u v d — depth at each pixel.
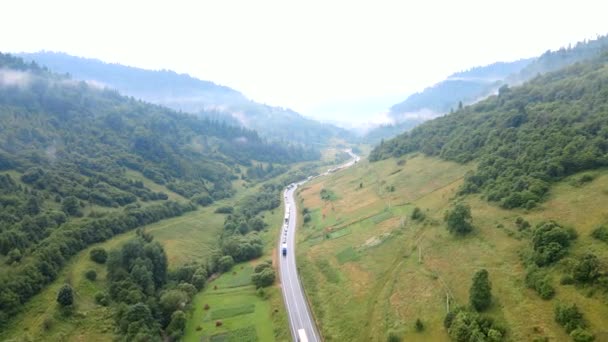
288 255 156.25
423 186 176.50
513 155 145.00
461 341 78.56
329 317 105.38
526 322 76.12
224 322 111.06
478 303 84.31
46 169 195.50
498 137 170.75
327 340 96.31
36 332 89.88
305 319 107.81
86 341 93.38
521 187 122.44
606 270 75.31
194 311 118.25
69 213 157.12
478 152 175.88
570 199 107.44
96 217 158.75
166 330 105.38
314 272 134.38
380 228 150.62
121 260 122.19
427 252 118.44
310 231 177.00
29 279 102.62
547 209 108.25
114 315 103.31
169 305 110.81
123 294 109.38
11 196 148.88
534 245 93.56
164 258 132.00
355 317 101.31
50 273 110.38
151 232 167.12
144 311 101.88
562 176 119.25
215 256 153.12
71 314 98.62
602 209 96.75
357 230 158.50
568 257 84.38
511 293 85.38
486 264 99.62
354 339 93.38
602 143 121.00
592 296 74.06
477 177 146.38
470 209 128.62
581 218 97.25
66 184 182.12
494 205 125.31
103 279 117.38
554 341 69.56
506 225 111.25
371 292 110.19
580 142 124.81
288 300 119.25
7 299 94.06
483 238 111.06
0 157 187.75
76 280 112.38
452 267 105.06
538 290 82.19
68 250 124.69
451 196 150.38
